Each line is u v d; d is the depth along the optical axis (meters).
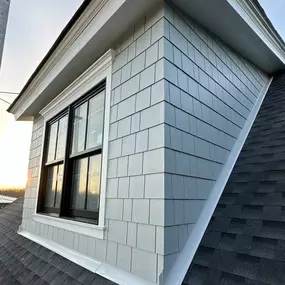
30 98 3.76
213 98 2.28
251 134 2.67
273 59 3.32
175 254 1.47
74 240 2.33
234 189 1.97
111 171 1.98
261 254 1.33
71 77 2.92
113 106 2.12
